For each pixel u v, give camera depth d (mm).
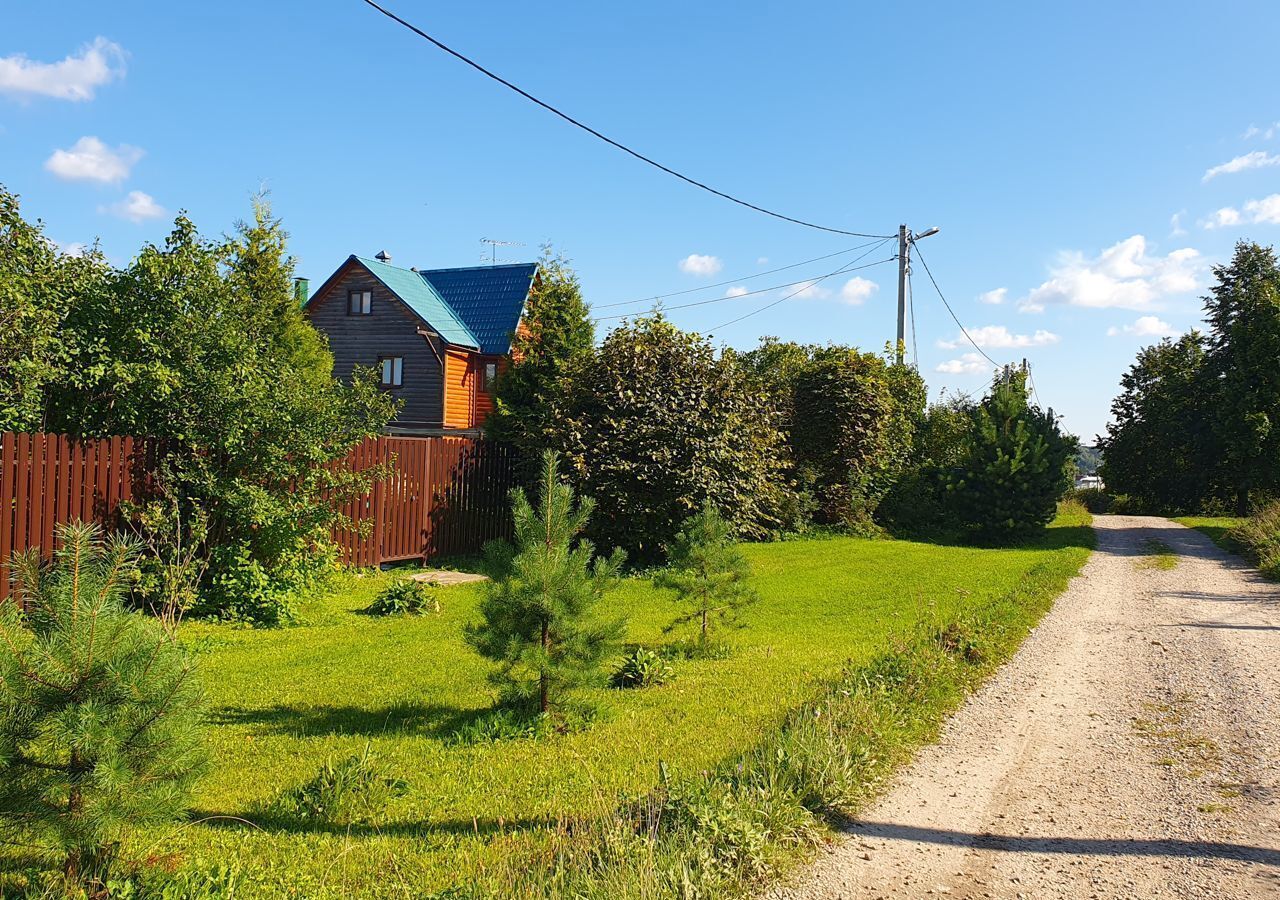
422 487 15234
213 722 6434
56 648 3352
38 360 9148
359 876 4070
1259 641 9789
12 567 3572
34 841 3443
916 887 4137
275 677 7750
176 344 10258
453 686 7480
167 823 3664
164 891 3684
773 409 20156
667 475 15414
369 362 29797
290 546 10922
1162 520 30984
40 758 3420
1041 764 5871
